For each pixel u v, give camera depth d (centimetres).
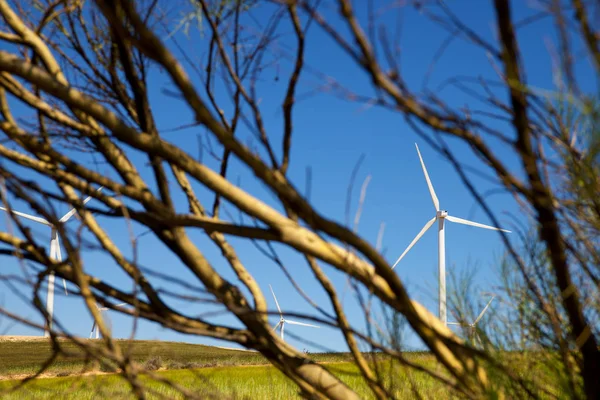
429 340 299
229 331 309
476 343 334
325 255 272
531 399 321
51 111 299
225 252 332
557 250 272
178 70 239
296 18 259
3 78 289
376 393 313
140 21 231
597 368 303
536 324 342
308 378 305
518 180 243
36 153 291
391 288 285
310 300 289
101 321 249
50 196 273
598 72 202
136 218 286
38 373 284
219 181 263
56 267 270
